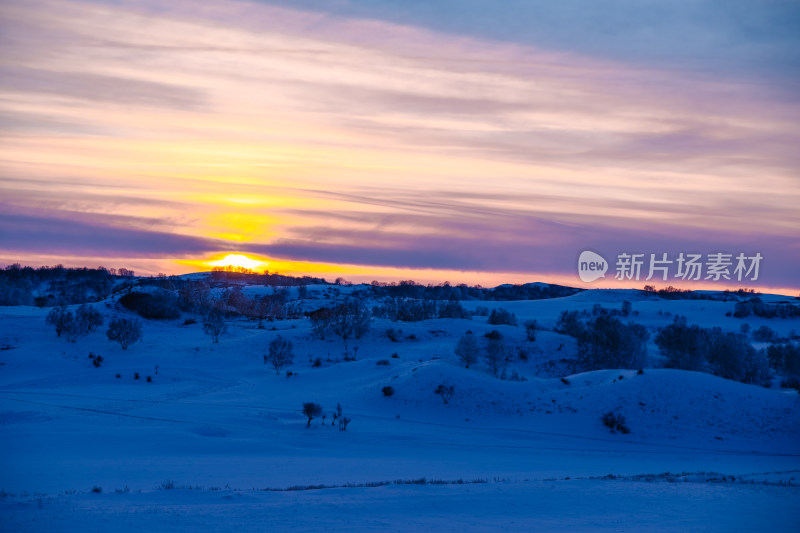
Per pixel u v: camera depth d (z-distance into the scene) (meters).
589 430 82.44
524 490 33.66
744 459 68.19
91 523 23.50
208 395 105.62
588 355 137.50
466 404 93.88
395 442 71.06
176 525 23.47
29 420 79.31
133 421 79.44
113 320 169.62
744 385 94.31
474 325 174.25
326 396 102.81
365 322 162.88
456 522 25.25
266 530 23.06
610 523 25.33
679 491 33.47
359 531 23.25
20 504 27.53
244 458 55.50
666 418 84.12
